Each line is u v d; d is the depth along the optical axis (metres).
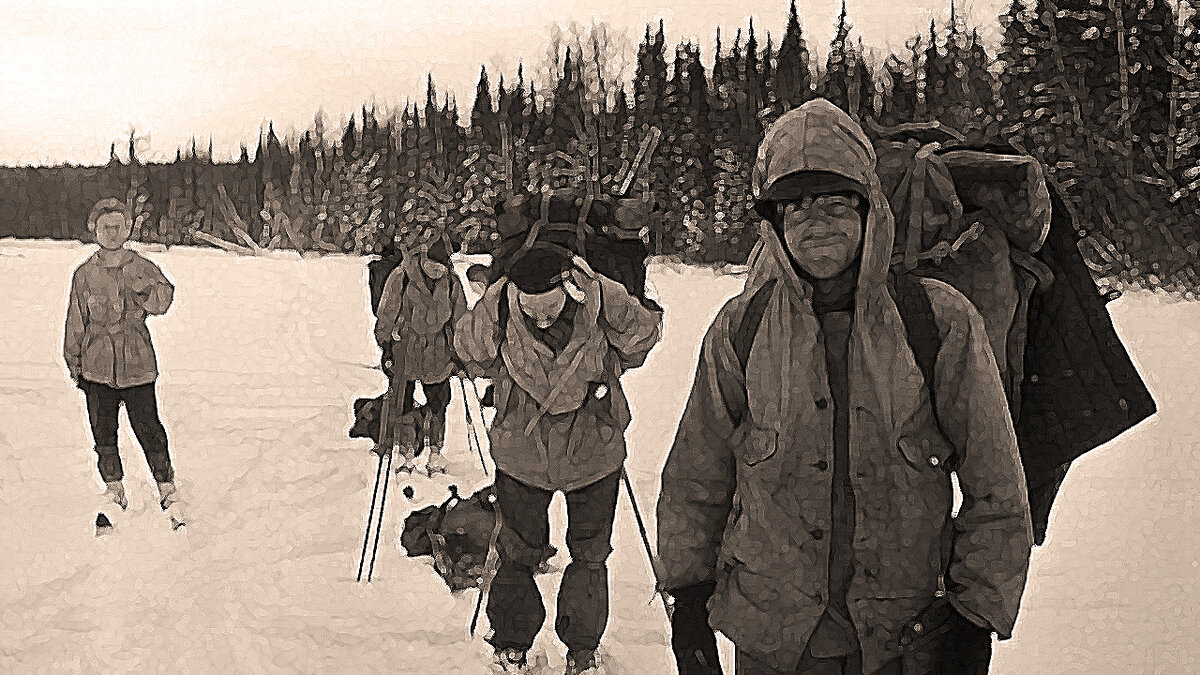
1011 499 2.91
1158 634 5.69
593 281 5.36
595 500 5.46
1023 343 3.94
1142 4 33.16
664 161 46.03
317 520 8.46
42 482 9.72
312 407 13.80
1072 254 4.01
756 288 3.15
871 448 2.95
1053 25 33.97
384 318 10.26
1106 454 10.07
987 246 3.88
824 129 3.01
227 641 5.79
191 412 13.33
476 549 6.75
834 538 2.99
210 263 44.00
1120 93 33.28
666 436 11.35
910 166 3.88
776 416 3.02
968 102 31.61
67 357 8.80
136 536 7.96
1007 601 2.90
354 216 51.75
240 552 7.54
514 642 5.51
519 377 5.41
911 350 2.96
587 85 50.38
